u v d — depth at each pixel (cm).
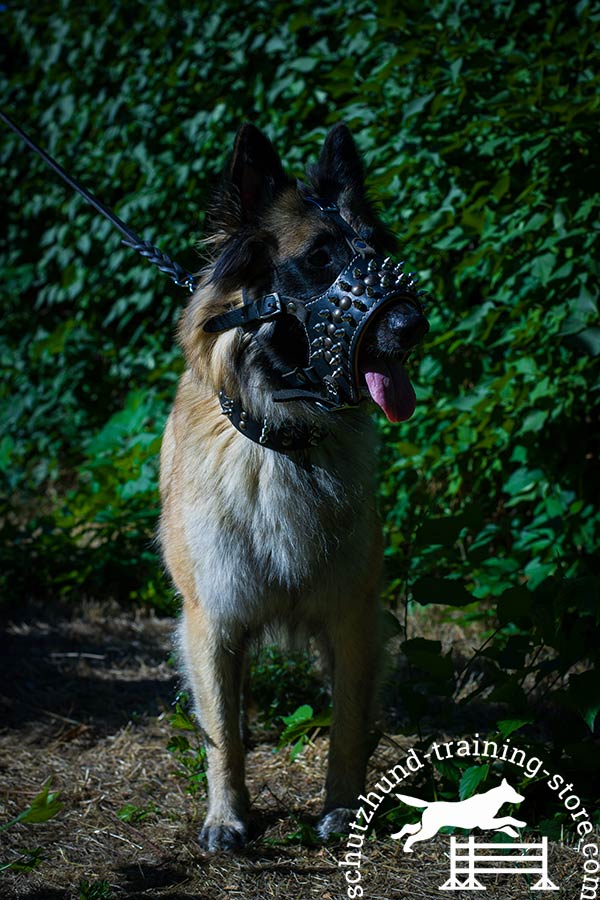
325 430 276
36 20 719
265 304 259
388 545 483
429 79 437
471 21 445
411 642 293
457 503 513
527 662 394
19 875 259
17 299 789
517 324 440
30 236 795
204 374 282
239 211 273
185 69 614
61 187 724
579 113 379
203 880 257
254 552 281
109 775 325
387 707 371
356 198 290
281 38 539
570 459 434
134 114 641
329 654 330
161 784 318
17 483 702
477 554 379
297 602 292
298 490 276
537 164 415
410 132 450
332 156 292
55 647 453
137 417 604
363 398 268
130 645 460
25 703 386
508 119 404
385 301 241
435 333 471
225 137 591
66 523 566
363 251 252
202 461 284
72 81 694
